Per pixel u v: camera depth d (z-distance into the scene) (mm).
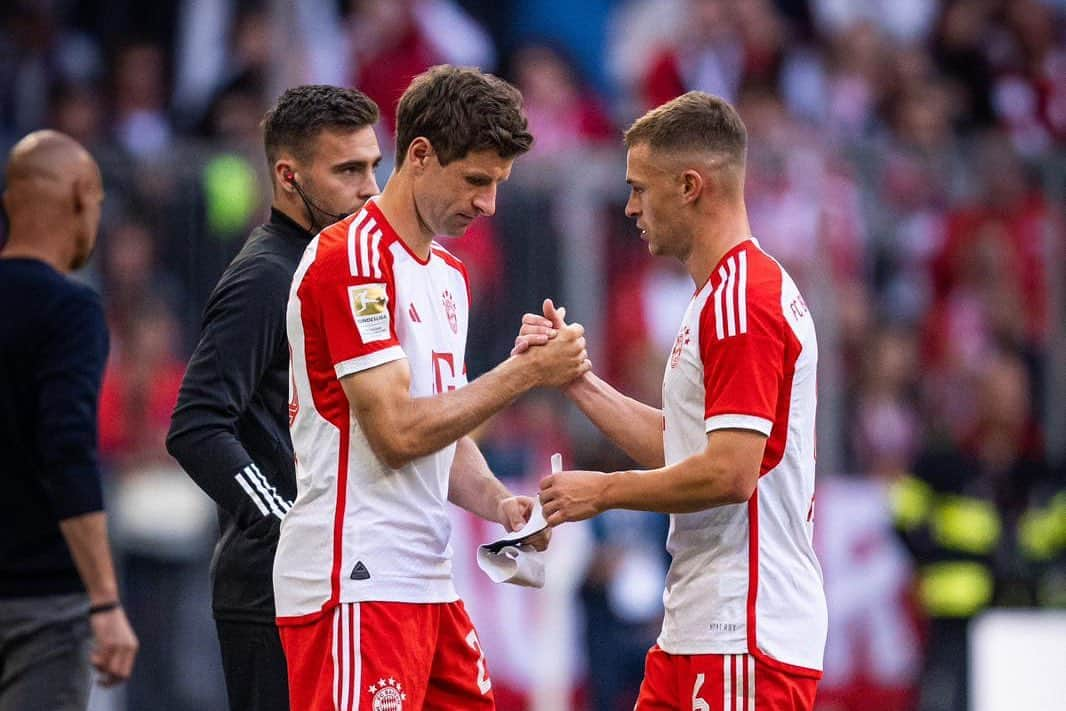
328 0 37969
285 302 16406
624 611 29125
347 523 14625
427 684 15148
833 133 39938
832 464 31734
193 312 30281
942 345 33406
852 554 30891
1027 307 34094
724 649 14836
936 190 33969
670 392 15305
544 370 15008
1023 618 28125
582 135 38375
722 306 14656
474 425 14656
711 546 15016
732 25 40500
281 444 16531
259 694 16453
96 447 15805
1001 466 32375
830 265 32438
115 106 37531
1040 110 42500
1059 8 43250
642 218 15367
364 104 16984
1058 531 31641
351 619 14492
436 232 15000
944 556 31047
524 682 28672
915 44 42500
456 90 14586
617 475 14898
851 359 32625
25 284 15805
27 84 37438
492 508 16281
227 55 37438
